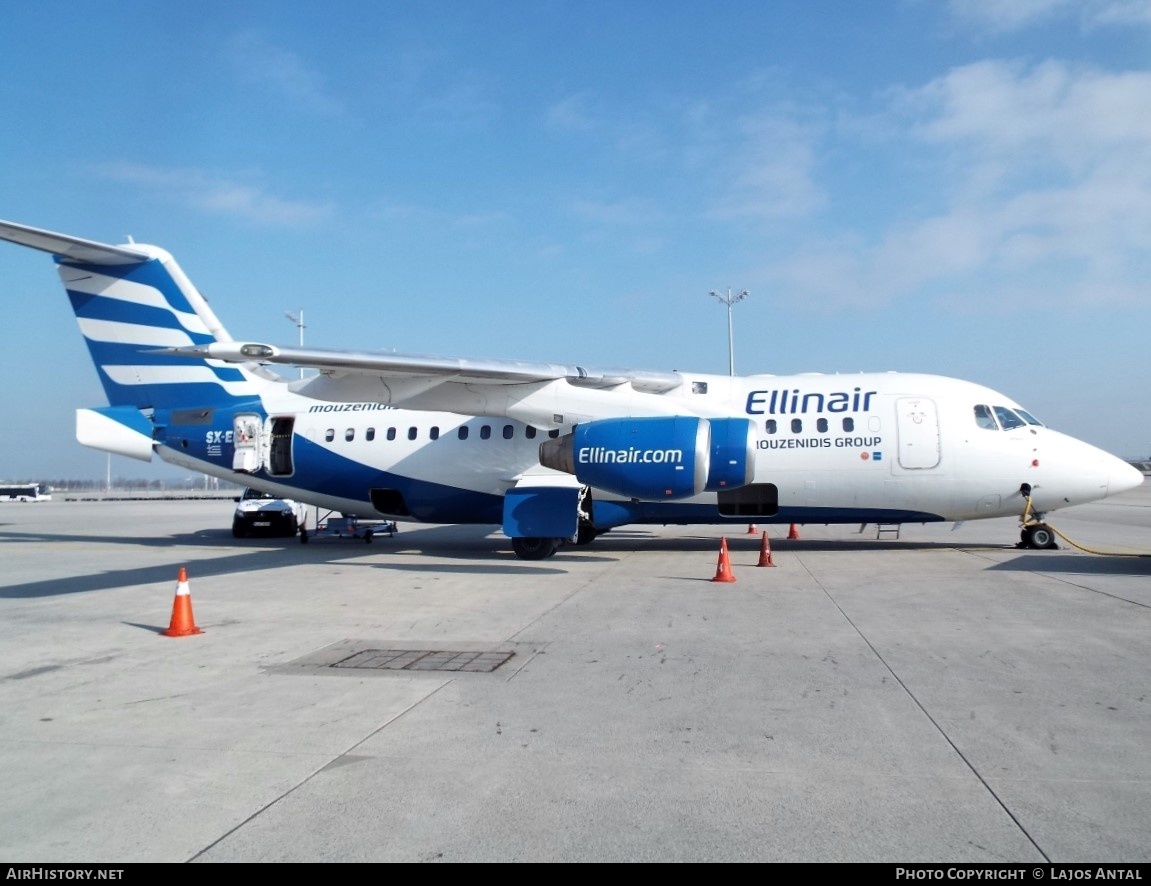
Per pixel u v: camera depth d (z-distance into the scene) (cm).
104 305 1828
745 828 400
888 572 1269
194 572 1379
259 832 400
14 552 1773
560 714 579
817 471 1507
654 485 1364
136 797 443
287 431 1773
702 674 681
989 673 671
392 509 1761
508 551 1711
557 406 1480
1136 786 443
